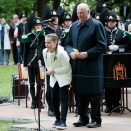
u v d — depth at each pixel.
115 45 10.09
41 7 22.69
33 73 10.97
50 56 7.68
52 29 10.06
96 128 7.54
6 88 14.34
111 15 10.20
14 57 21.58
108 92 10.01
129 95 13.20
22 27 18.08
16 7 25.77
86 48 7.59
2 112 10.21
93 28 7.53
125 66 8.76
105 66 8.88
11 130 7.90
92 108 7.67
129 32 10.15
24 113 10.02
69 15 10.87
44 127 7.83
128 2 31.47
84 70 7.61
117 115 9.54
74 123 7.86
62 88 7.65
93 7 31.28
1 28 21.16
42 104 11.02
